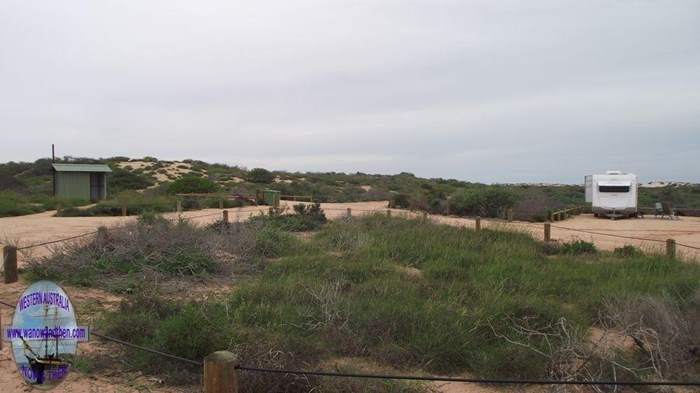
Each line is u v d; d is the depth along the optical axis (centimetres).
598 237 1895
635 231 2206
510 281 905
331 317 679
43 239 1459
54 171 3466
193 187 3847
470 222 2142
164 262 1015
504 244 1316
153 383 534
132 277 936
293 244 1323
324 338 636
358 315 692
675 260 1148
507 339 621
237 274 1034
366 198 4416
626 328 613
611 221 2806
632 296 750
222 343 563
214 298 805
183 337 561
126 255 1028
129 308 714
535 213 2822
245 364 528
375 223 1672
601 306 782
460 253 1176
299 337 623
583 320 720
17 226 1858
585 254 1334
